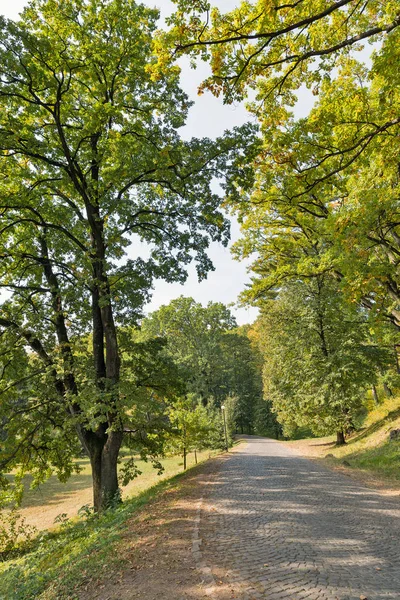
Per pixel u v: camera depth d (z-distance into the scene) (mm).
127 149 13023
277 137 10352
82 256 14844
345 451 20891
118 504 11828
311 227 15492
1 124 12141
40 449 16812
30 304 16422
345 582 4516
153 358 15906
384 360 22750
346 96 9445
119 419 12492
